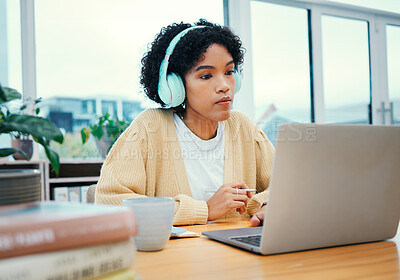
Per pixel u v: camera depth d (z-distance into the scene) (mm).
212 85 1131
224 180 1271
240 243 669
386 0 3469
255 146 1364
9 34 2402
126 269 423
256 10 2986
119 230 403
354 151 651
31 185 516
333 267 554
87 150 2486
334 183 643
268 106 3025
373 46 3473
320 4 3195
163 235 662
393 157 694
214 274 522
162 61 1168
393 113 3564
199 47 1102
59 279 358
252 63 2955
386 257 613
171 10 2754
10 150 576
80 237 373
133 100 2648
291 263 576
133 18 2639
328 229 659
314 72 3184
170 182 1218
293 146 595
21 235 343
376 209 700
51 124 541
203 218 976
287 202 606
